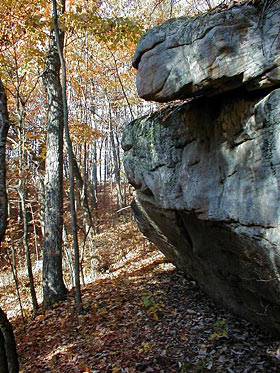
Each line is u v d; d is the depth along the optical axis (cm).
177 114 410
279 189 270
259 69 274
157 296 590
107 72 1145
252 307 405
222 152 343
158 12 894
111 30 670
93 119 1460
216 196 347
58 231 759
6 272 1128
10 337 338
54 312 659
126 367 389
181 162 405
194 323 468
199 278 531
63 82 602
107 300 628
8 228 823
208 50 300
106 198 2522
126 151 548
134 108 1380
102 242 1170
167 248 587
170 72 340
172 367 376
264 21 273
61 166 789
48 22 680
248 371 343
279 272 288
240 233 313
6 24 712
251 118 300
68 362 438
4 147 341
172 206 418
